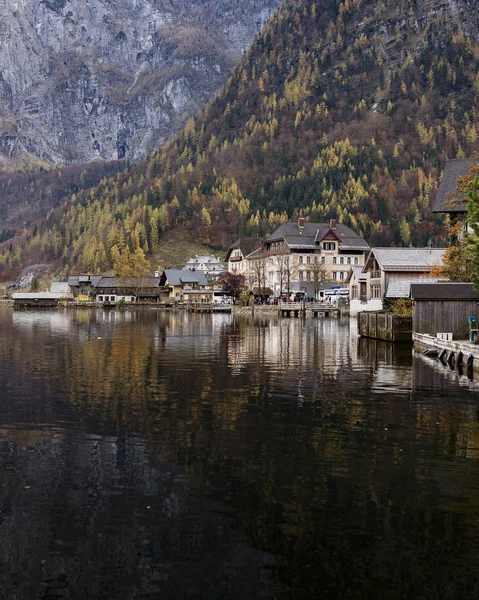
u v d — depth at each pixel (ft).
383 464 60.80
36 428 74.43
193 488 54.39
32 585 39.68
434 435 71.51
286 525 47.29
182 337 209.97
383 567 41.52
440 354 141.38
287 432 72.84
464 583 39.75
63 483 55.52
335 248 536.83
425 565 41.75
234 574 40.70
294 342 189.88
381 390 100.68
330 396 95.30
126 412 83.25
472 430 73.87
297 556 42.88
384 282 299.58
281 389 101.55
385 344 182.09
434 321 166.81
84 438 69.92
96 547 43.96
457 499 52.03
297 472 58.49
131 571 41.09
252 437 70.44
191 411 83.97
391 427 75.20
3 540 44.86
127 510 49.75
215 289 643.04
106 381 109.70
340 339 200.64
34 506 50.49
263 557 42.70
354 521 47.91
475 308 166.09
